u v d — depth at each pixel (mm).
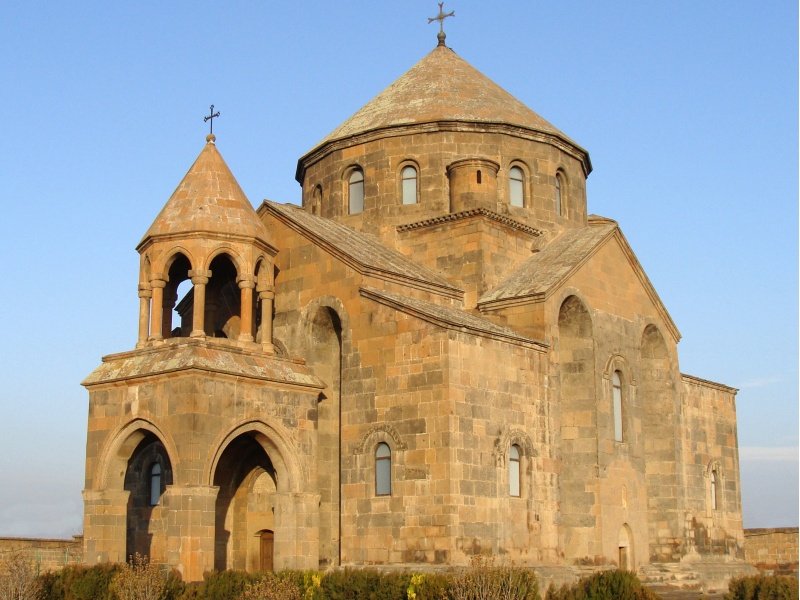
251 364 34719
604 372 40938
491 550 33812
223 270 40906
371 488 34906
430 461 33500
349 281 37344
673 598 36031
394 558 33750
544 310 38562
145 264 36406
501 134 45500
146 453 40344
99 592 30438
